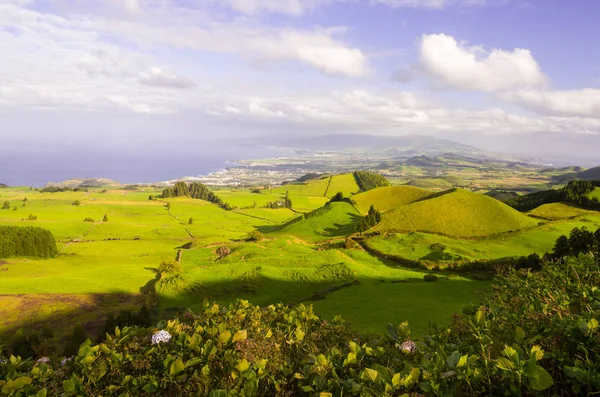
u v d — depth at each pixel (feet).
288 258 246.68
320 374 18.03
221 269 216.95
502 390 15.23
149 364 20.10
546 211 385.91
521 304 25.27
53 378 20.61
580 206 394.93
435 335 21.50
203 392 18.52
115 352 21.20
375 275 212.23
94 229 466.29
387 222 353.31
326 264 235.40
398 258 257.34
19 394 19.24
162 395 18.90
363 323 120.26
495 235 303.48
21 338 95.35
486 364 15.98
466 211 355.15
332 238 342.03
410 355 19.38
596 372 14.65
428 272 227.81
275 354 21.35
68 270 276.00
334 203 457.68
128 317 124.26
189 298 186.09
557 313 20.83
